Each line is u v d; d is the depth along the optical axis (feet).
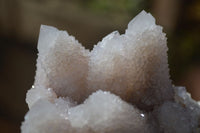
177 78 2.84
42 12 3.65
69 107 0.66
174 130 0.65
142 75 0.68
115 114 0.62
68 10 3.69
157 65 0.68
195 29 3.37
